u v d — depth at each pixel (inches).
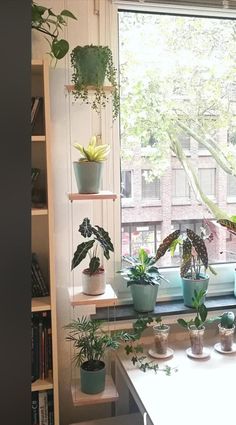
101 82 62.6
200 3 76.3
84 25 69.8
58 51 61.2
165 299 80.8
